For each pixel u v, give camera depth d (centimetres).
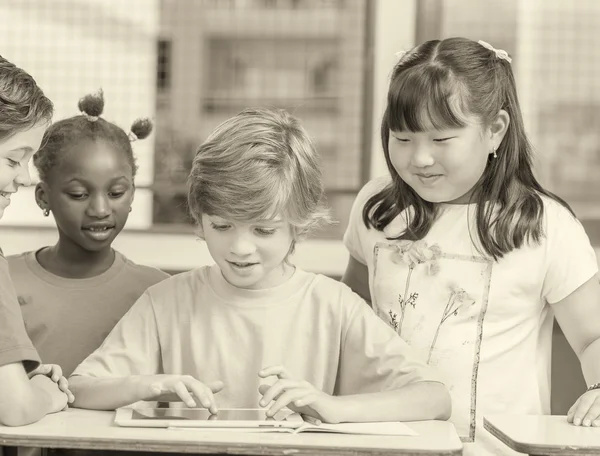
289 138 159
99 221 197
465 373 173
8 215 271
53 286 203
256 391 163
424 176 167
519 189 175
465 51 170
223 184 152
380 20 269
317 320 165
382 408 144
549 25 299
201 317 166
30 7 301
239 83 331
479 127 166
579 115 306
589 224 269
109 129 203
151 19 313
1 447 133
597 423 142
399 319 178
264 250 155
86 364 159
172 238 271
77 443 125
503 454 161
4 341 140
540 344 181
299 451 123
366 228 185
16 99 148
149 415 140
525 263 173
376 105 270
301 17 328
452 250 177
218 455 140
